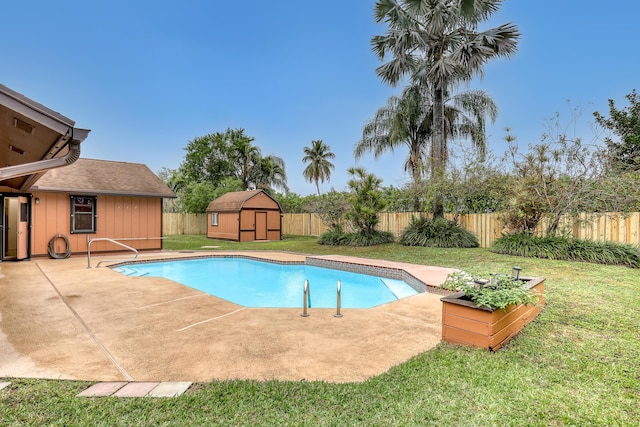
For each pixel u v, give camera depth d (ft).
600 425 7.34
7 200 38.47
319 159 116.88
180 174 100.94
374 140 57.77
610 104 48.83
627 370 9.83
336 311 16.74
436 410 7.86
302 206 76.23
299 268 35.73
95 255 38.73
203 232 80.12
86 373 9.78
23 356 11.00
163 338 12.76
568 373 9.65
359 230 47.85
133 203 41.91
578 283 21.03
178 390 8.77
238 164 108.78
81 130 13.30
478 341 11.57
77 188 37.09
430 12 40.09
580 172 31.27
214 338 12.79
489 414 7.70
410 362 10.48
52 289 21.24
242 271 34.65
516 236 33.04
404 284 26.71
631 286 20.13
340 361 10.77
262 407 7.96
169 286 22.24
